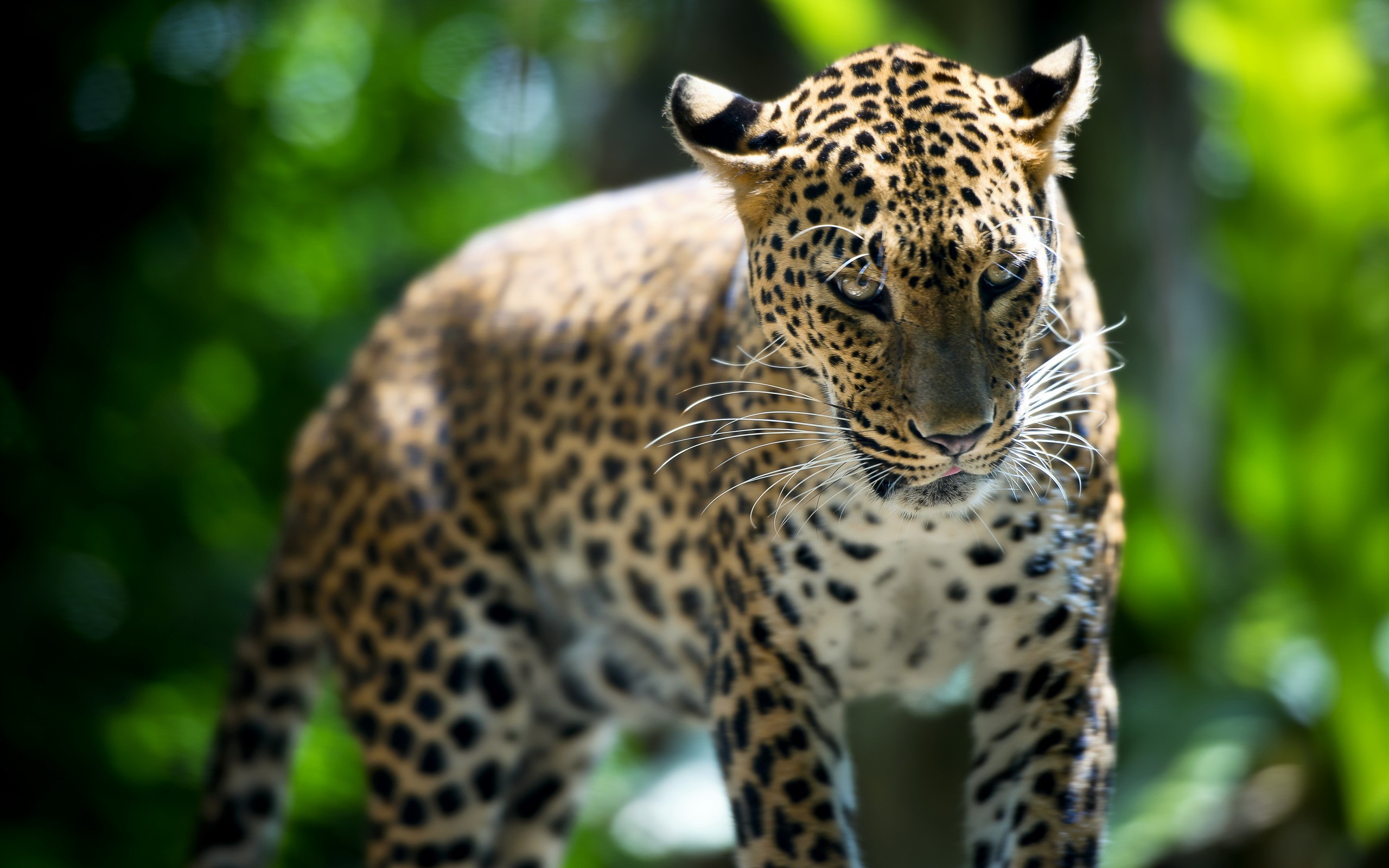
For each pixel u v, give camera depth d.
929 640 6.31
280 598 8.10
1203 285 13.53
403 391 7.76
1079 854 5.92
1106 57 12.81
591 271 7.52
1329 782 11.87
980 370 5.38
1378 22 14.68
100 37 10.38
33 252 10.62
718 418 6.42
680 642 7.14
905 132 5.41
